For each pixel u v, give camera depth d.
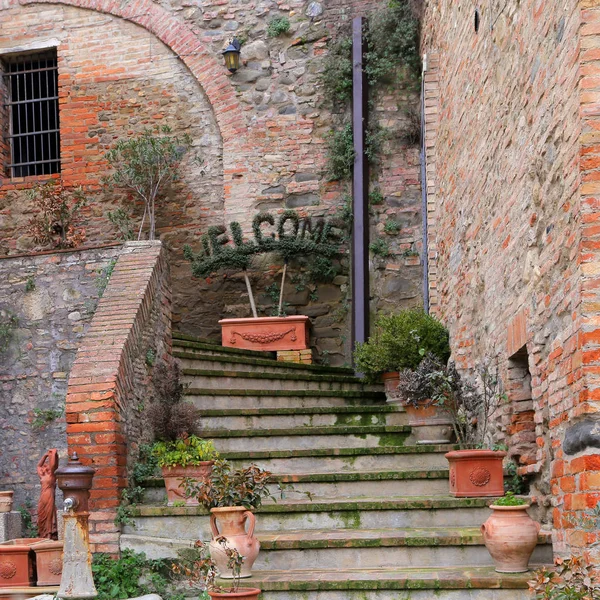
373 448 6.87
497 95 6.33
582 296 4.36
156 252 7.81
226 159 10.55
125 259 7.71
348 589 5.13
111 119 10.97
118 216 10.48
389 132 10.20
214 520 5.54
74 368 6.71
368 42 10.35
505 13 6.05
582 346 4.35
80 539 5.36
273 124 10.52
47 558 6.20
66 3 11.16
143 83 10.93
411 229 10.03
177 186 10.70
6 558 6.18
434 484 6.40
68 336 7.57
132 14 10.99
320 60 10.52
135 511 6.40
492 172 6.52
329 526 6.06
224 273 10.38
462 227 7.74
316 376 8.67
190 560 6.08
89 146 10.97
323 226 9.98
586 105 4.39
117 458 6.51
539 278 5.21
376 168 10.22
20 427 7.47
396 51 10.30
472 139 7.25
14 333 7.66
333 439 7.26
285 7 10.66
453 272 8.19
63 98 11.09
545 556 5.29
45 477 6.73
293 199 10.37
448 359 8.32
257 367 8.89
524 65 5.54
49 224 10.57
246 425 7.67
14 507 7.31
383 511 6.01
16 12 11.31
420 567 5.48
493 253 6.50
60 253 7.72
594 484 4.26
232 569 5.17
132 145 10.24
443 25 8.75
